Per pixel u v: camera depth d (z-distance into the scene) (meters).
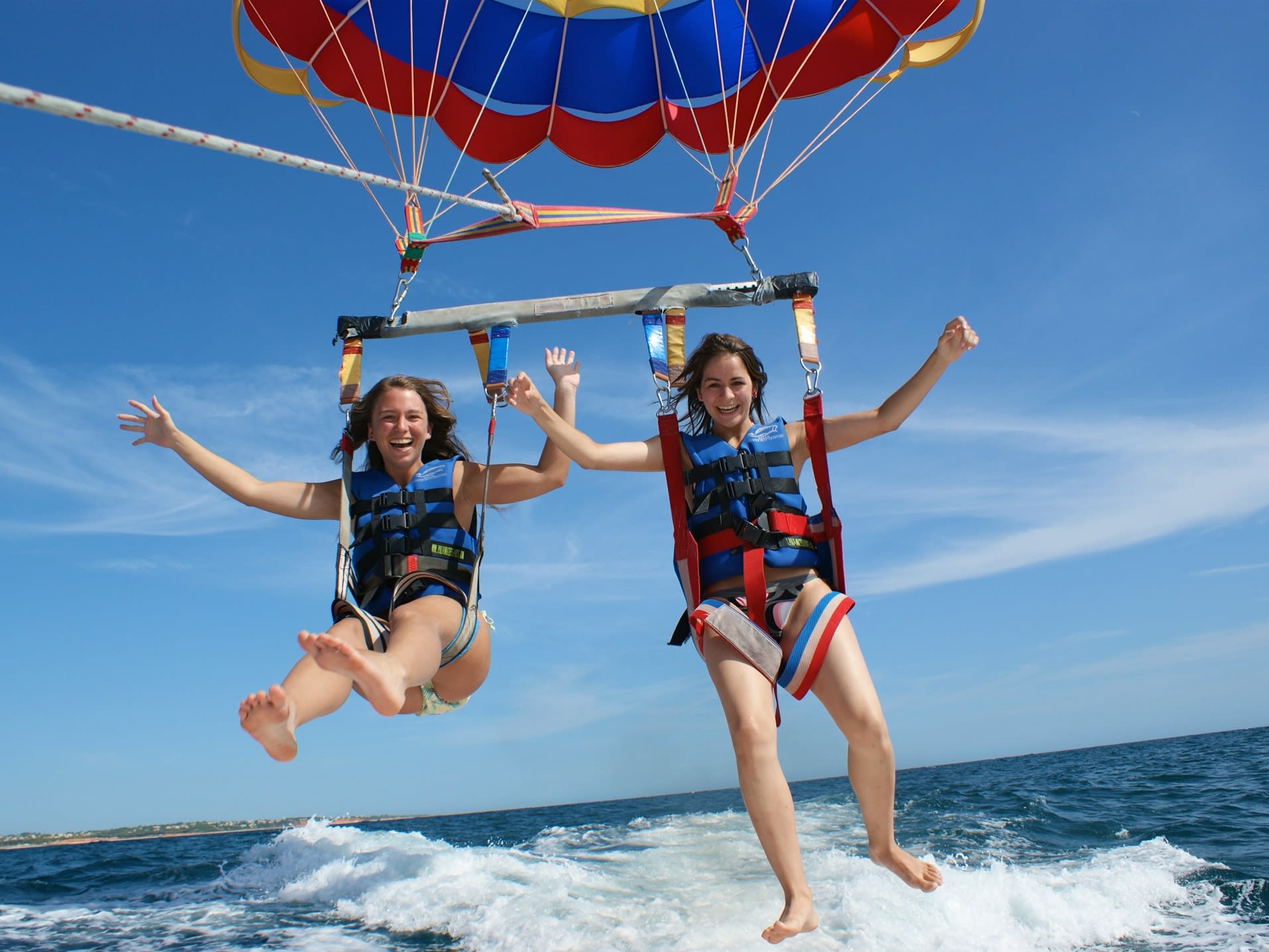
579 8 5.50
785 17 5.36
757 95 5.60
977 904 5.43
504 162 5.86
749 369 3.63
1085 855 7.66
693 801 19.33
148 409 3.57
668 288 3.82
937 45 5.43
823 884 6.29
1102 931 5.09
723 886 6.69
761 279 3.78
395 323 3.93
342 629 3.27
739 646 2.90
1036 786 15.72
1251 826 8.75
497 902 6.21
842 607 3.07
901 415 3.27
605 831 11.92
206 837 22.00
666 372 3.65
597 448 3.32
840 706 2.94
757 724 2.75
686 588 3.18
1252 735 39.00
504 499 3.77
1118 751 36.75
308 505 3.79
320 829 11.16
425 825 18.92
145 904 7.44
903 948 4.72
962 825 10.09
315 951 5.38
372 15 5.06
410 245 4.23
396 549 3.62
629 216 4.35
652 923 5.43
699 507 3.35
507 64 5.54
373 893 6.94
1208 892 5.87
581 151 5.88
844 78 5.45
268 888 7.74
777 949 4.71
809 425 3.40
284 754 2.43
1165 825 9.34
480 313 3.91
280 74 5.35
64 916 7.08
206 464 3.65
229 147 2.36
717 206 4.45
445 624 3.34
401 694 2.58
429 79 5.43
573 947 5.02
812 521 3.38
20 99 1.80
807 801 14.07
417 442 3.86
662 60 5.64
